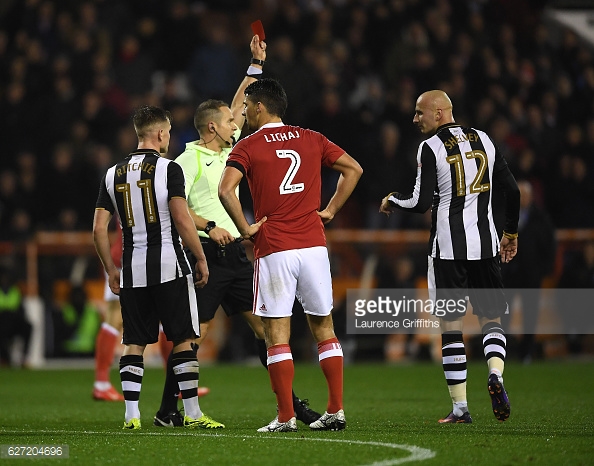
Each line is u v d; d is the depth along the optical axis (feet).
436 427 73.46
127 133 188.44
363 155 186.19
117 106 193.77
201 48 203.21
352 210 185.26
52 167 183.01
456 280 76.69
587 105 211.82
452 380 77.25
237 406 98.17
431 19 212.23
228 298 82.84
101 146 185.57
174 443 63.41
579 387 115.96
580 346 173.06
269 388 121.39
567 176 193.16
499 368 72.64
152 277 71.92
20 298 163.43
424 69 201.67
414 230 183.62
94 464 55.47
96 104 190.39
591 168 198.08
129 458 57.26
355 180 71.82
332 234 170.40
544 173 194.90
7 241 172.86
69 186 181.88
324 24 209.87
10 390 121.80
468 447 60.29
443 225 76.48
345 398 105.70
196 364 75.25
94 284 169.78
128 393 74.23
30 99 192.75
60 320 167.63
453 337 77.56
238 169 69.72
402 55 209.87
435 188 77.00
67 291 169.07
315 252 70.18
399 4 217.15
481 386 118.83
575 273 173.47
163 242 72.23
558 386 117.39
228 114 82.84
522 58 224.33
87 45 196.95
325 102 187.83
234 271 81.66
